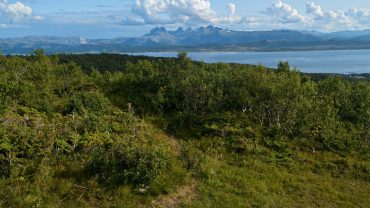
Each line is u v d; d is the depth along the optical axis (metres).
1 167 9.34
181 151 12.48
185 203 9.67
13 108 13.20
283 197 10.83
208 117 15.95
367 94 18.19
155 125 16.02
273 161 13.23
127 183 9.73
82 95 16.02
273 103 15.77
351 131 15.51
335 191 11.44
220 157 13.21
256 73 19.03
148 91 19.27
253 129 15.06
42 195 8.70
